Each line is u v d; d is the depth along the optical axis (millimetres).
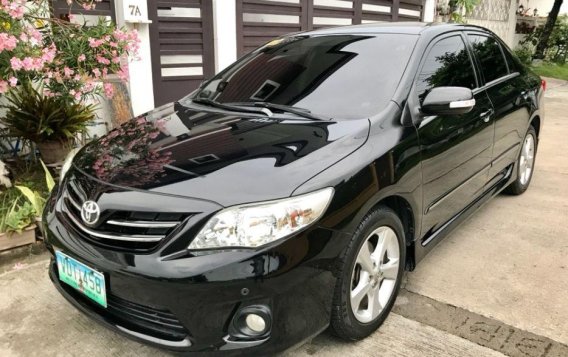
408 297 2955
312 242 2059
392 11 9828
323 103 2848
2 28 3555
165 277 1963
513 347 2500
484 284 3104
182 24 6426
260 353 2037
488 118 3492
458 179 3195
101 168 2416
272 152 2316
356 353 2447
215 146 2441
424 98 2824
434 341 2547
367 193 2283
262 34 7363
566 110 9672
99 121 5219
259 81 3234
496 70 3994
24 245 3406
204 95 3357
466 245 3654
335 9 8422
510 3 16719
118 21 5648
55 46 3947
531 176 4906
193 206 2033
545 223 4062
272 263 1969
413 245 2799
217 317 1988
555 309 2830
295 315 2066
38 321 2730
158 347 2072
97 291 2178
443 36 3367
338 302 2252
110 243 2139
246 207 2004
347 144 2398
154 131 2777
